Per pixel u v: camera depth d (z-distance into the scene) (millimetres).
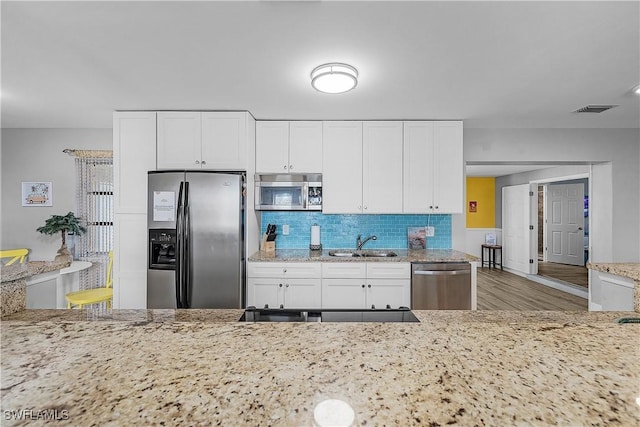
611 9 1452
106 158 3623
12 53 1878
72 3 1425
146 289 2889
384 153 3232
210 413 464
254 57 1925
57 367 586
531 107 2850
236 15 1512
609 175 3631
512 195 6730
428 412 464
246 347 677
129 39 1725
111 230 3639
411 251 3480
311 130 3240
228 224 2744
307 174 3229
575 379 548
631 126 3506
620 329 769
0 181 3535
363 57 1917
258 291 2953
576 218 6914
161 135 2922
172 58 1941
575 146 3592
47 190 3557
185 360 619
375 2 1419
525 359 620
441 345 683
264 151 3232
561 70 2088
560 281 5496
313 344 690
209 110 2930
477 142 3613
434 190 3227
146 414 460
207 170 2932
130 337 724
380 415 457
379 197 3232
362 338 724
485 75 2166
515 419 450
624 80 2248
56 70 2105
